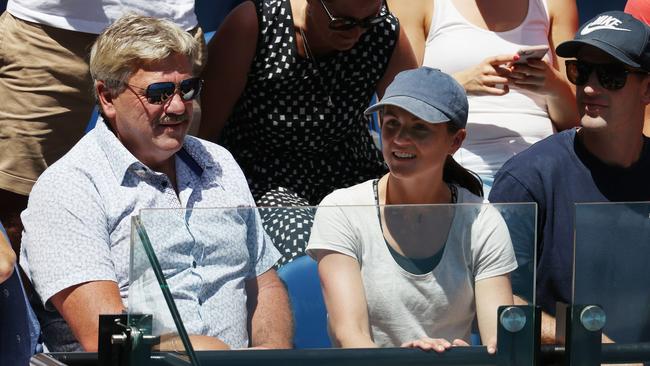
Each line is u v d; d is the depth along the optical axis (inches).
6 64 559.2
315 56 581.6
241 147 597.6
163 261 338.6
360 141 612.1
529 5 660.7
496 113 639.1
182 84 447.5
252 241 362.6
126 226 442.3
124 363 332.2
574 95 633.6
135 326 326.3
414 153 462.6
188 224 344.2
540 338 365.4
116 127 455.8
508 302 362.9
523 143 637.9
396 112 463.2
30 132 557.3
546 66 611.8
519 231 362.3
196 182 471.5
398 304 363.9
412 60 614.9
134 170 448.8
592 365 363.3
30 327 427.5
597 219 359.9
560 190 502.0
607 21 505.7
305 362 358.0
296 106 584.4
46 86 556.1
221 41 582.2
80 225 432.8
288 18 575.2
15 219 557.9
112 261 438.6
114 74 442.0
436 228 363.3
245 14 577.0
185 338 313.6
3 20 564.1
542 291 504.4
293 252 363.9
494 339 363.9
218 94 584.4
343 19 558.9
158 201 450.9
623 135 499.5
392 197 473.1
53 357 349.7
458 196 481.1
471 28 650.8
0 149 560.7
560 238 499.2
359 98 597.9
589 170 503.2
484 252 362.9
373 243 364.5
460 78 623.5
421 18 661.9
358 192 475.5
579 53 507.5
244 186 485.7
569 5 677.9
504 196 505.0
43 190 439.8
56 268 426.0
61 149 567.2
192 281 344.8
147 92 442.0
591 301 361.7
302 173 595.8
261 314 359.9
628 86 495.8
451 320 363.9
